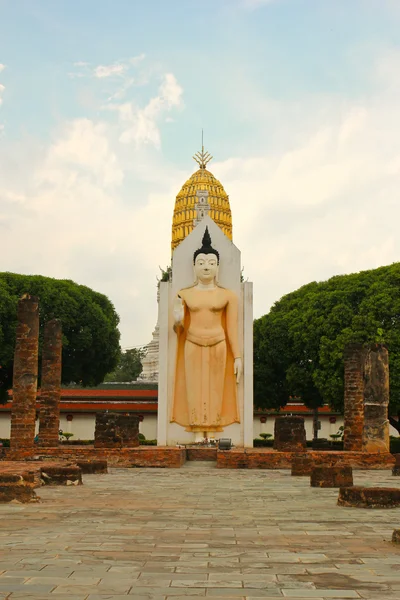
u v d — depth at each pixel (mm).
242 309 36969
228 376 36469
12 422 30578
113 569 9047
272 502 17078
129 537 11617
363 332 44906
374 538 11672
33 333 31203
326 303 48656
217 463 30172
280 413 61344
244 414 35906
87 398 58719
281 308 57219
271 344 53094
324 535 11992
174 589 7980
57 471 20953
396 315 44688
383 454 30000
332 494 19078
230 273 37281
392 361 43031
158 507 15867
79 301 53875
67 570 8953
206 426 35438
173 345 36656
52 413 34312
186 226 76562
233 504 16625
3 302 47938
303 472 26016
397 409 44188
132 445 32094
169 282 37281
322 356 46781
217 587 8094
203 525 13125
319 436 61219
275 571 9008
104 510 15164
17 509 15234
